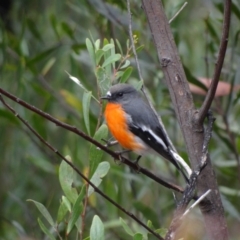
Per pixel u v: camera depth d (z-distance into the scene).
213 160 11.05
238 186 11.77
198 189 6.74
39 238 11.59
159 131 9.05
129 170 11.20
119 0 10.88
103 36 11.66
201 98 11.01
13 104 12.07
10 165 12.90
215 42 11.20
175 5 11.62
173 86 6.99
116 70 7.60
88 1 11.13
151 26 7.17
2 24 11.91
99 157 6.74
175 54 7.06
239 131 11.81
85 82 11.84
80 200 6.43
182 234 8.79
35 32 11.84
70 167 6.70
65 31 11.36
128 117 9.13
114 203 6.14
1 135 12.85
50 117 6.20
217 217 6.68
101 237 6.00
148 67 11.31
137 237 5.93
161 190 12.17
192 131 6.80
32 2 13.37
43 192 12.82
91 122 10.48
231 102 11.09
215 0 10.41
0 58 12.45
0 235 12.20
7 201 12.56
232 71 10.98
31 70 11.84
